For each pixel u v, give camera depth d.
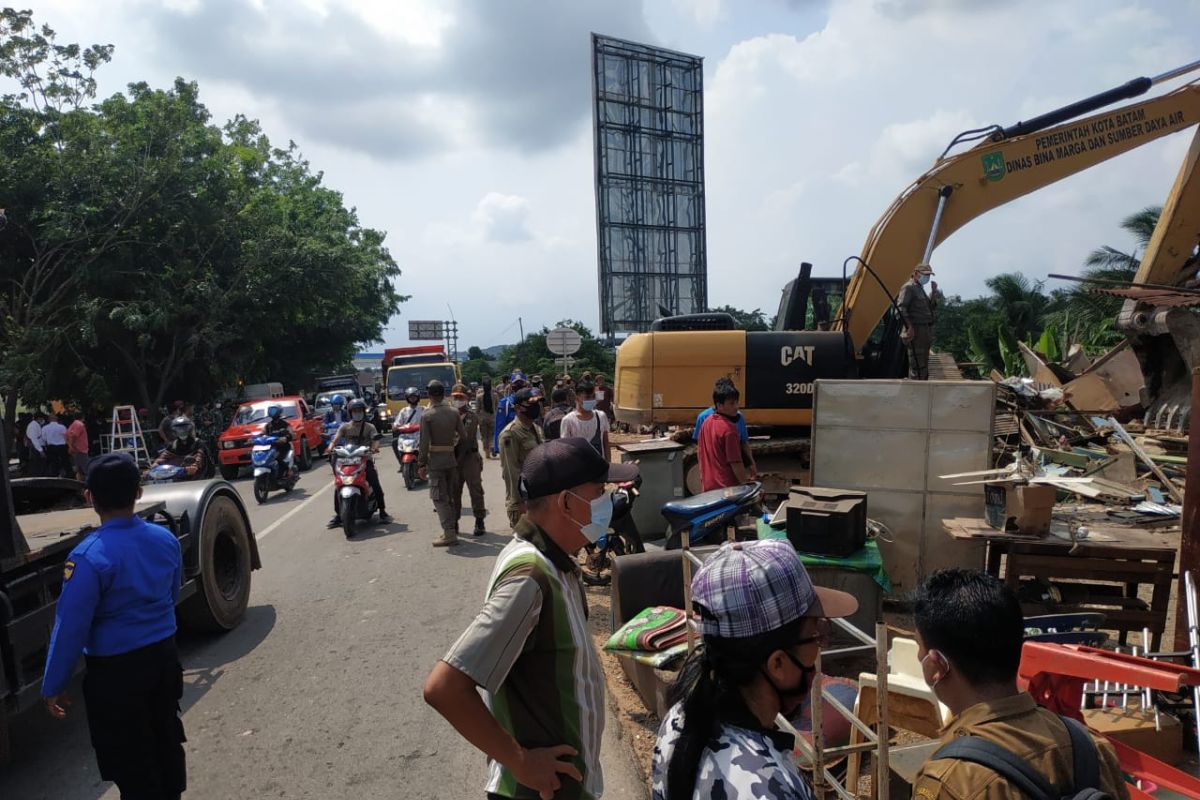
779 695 1.49
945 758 1.55
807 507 4.93
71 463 17.44
